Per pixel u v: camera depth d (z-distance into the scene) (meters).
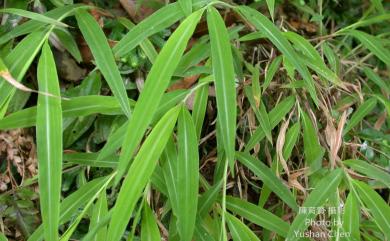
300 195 0.81
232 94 0.63
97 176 0.83
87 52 0.84
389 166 0.89
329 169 0.77
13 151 0.81
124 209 0.61
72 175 0.82
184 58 0.77
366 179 0.82
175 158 0.68
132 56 0.81
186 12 0.68
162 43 0.84
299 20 0.99
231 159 0.61
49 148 0.63
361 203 0.70
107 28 0.86
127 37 0.70
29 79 0.83
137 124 0.60
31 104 0.84
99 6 0.88
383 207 0.69
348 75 0.96
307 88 0.77
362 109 0.83
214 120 0.85
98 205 0.70
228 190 0.85
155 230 0.67
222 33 0.65
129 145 0.60
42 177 0.63
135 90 0.85
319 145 0.76
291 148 0.77
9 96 0.66
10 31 0.76
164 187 0.70
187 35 0.64
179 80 0.80
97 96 0.70
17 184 0.82
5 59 0.68
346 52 1.00
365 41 0.84
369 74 0.89
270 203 0.87
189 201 0.64
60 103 0.65
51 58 0.67
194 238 0.71
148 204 0.69
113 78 0.67
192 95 0.82
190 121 0.66
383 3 1.09
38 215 0.81
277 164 0.77
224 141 0.62
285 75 0.85
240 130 0.85
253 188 0.84
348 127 0.82
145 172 0.61
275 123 0.77
